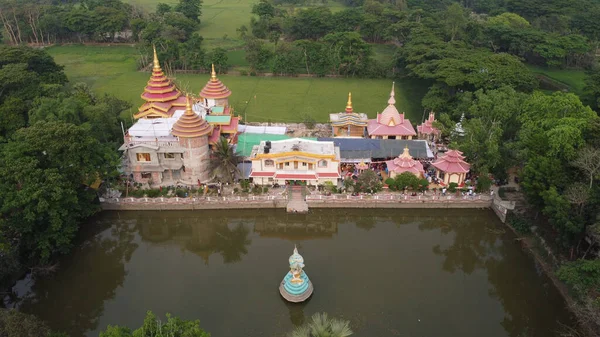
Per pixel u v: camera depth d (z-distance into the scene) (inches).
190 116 2908.5
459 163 2992.1
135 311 2095.2
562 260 2287.2
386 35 6835.6
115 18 7086.6
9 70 3617.1
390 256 2529.5
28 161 2261.3
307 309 2081.7
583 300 1833.2
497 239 2664.9
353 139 3442.4
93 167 2539.4
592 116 2864.2
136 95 5036.9
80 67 6156.5
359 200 2869.1
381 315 2053.4
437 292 2228.1
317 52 5807.1
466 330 1990.7
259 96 5093.5
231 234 2812.5
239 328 1975.9
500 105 3225.9
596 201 2155.5
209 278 2329.0
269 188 3004.4
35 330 1592.0
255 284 2267.5
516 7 7308.1
